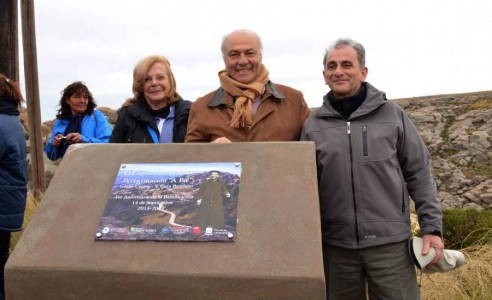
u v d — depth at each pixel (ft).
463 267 14.07
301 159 6.90
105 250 6.18
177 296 5.84
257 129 8.98
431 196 8.41
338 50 8.67
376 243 8.14
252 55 9.06
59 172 7.29
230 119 9.12
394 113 8.58
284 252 5.87
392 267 8.16
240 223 6.23
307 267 5.69
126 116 11.14
